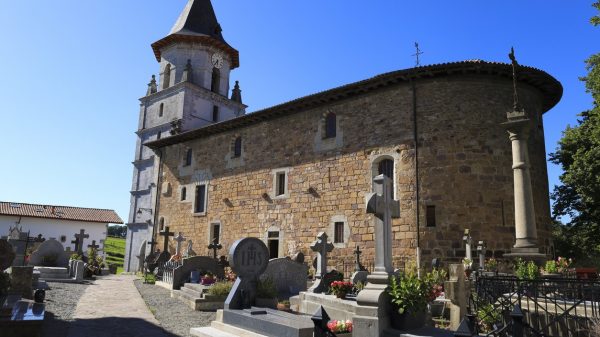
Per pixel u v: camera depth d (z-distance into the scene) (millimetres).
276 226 20859
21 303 7977
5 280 9359
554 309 8102
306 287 14523
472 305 9164
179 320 9773
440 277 12430
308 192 19844
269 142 22312
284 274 14102
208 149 25984
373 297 6570
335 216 18547
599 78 16938
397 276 7039
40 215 41969
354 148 18594
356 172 18281
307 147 20438
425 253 15633
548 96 18781
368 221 17422
